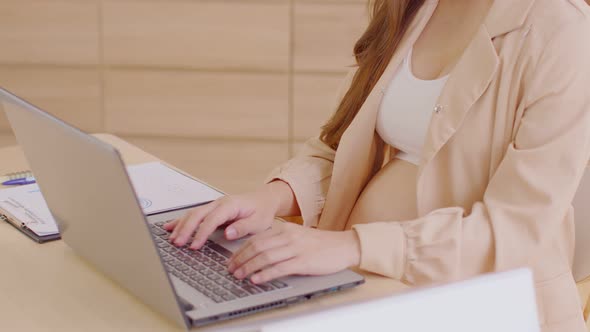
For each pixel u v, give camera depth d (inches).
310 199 61.1
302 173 62.1
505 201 49.0
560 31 49.6
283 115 144.2
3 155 73.0
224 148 146.7
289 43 140.6
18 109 41.8
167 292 37.1
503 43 51.6
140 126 147.1
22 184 62.8
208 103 144.8
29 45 144.6
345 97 65.4
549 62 49.4
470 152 53.1
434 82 56.9
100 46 143.8
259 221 50.4
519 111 50.7
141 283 39.6
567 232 55.1
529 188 48.3
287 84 142.8
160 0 140.4
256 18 139.9
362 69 64.1
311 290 41.3
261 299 39.8
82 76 145.6
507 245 47.6
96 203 38.7
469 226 47.9
